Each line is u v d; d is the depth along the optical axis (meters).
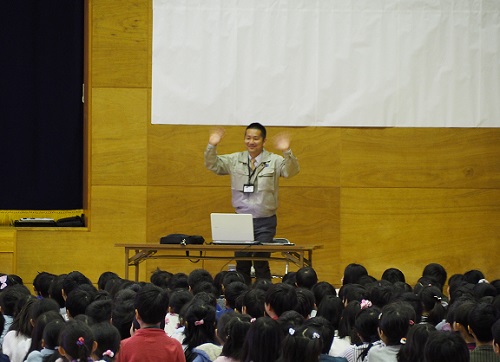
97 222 19.47
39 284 12.79
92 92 19.52
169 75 19.47
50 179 19.97
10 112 19.81
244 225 15.98
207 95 19.45
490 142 19.83
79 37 19.86
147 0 19.53
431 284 12.53
